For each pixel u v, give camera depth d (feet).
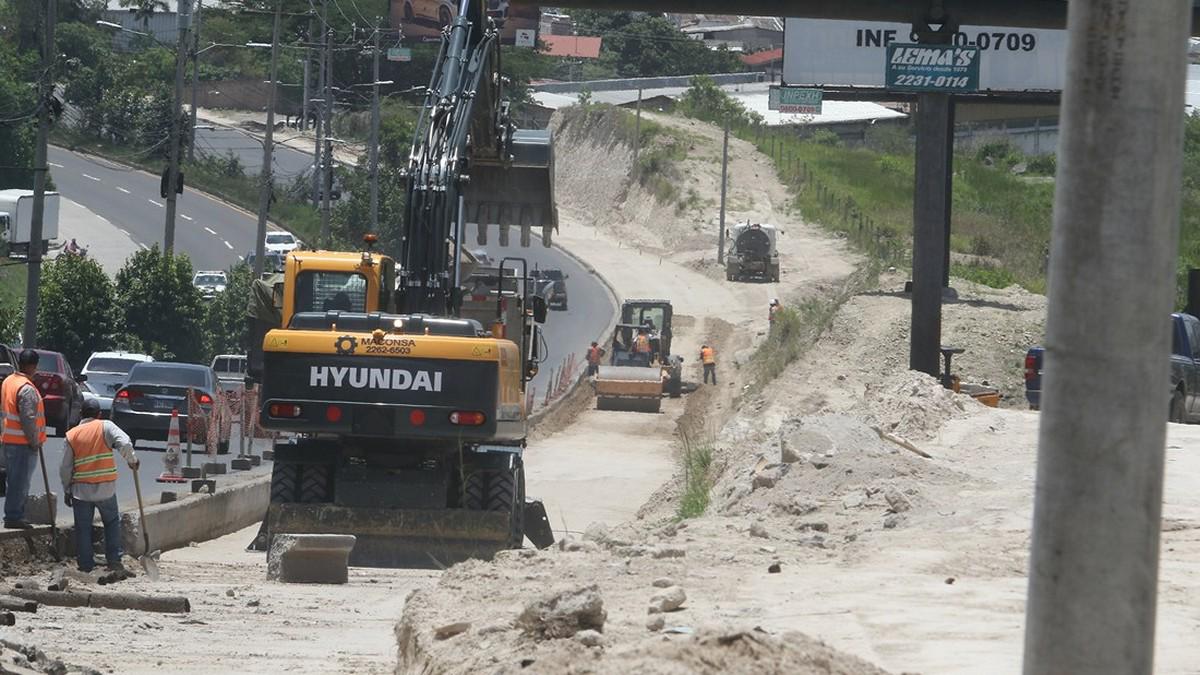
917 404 208.23
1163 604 89.66
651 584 94.43
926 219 294.66
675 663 57.82
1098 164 42.39
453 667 68.03
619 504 305.12
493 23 223.30
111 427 150.92
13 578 142.82
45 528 159.53
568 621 67.51
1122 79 42.14
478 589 91.15
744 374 596.70
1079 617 42.80
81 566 150.10
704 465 216.13
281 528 170.30
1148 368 42.42
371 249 200.03
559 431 475.72
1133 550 42.63
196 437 299.58
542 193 242.58
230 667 91.76
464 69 216.13
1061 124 43.32
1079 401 42.73
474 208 244.42
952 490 150.30
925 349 294.25
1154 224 42.27
